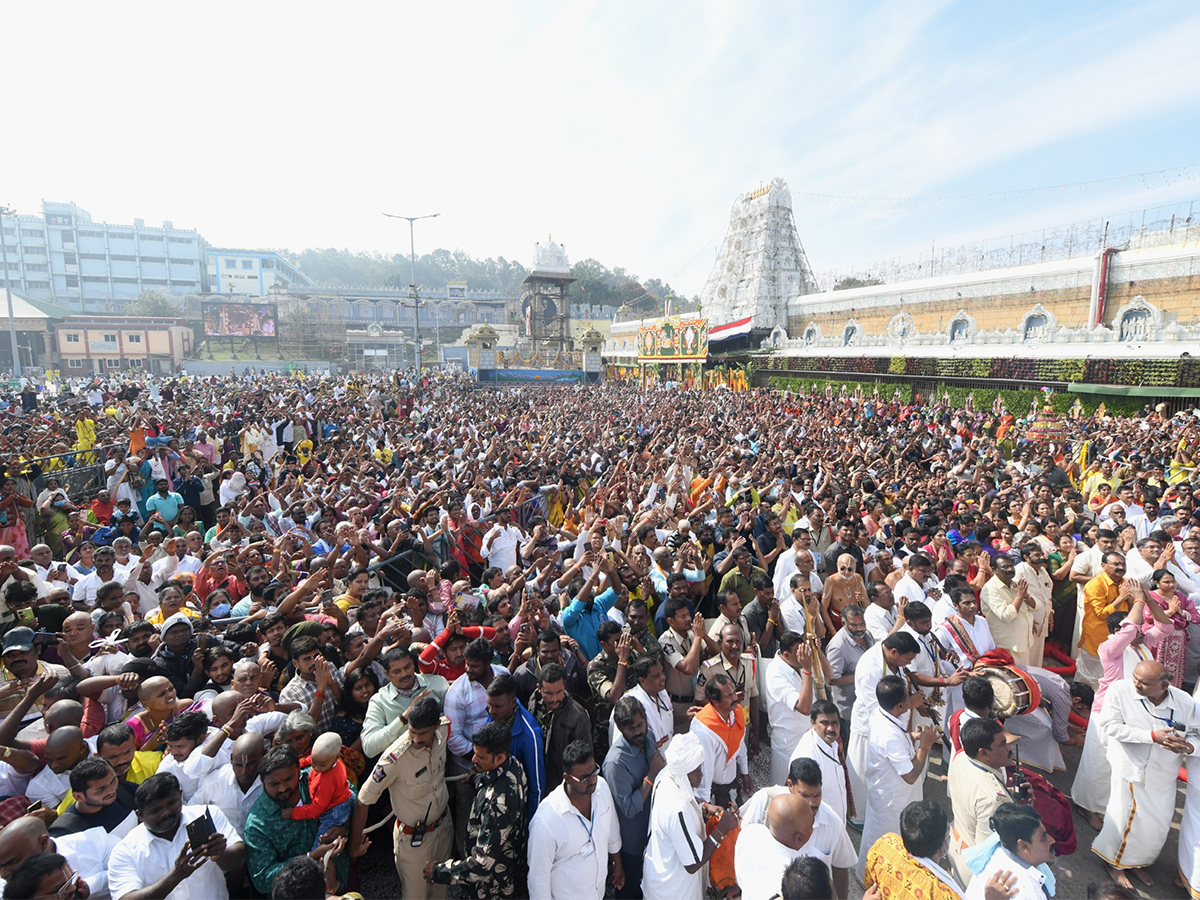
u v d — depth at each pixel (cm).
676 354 4847
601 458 1507
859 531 741
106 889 305
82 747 369
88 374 6875
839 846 360
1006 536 800
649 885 358
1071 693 607
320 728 423
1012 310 3247
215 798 359
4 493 855
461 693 429
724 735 434
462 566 840
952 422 2506
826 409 3000
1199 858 409
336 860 372
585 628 569
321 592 613
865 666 478
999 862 323
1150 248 2647
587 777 347
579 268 11675
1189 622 609
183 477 1153
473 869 348
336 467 1356
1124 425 2044
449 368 7794
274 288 8675
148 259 9975
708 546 777
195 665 484
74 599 673
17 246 9212
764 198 5256
